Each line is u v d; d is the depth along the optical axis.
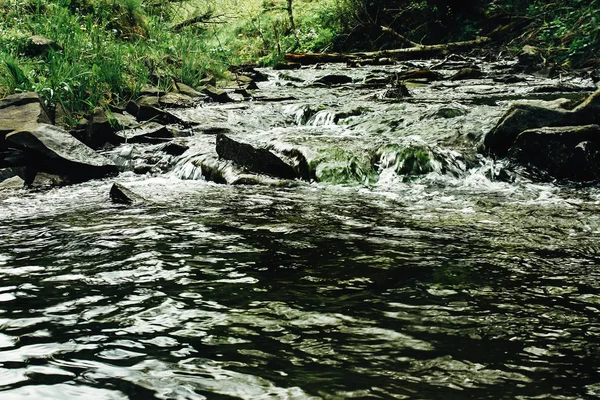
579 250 3.01
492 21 18.22
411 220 3.65
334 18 20.48
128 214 3.88
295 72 14.13
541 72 12.89
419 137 6.16
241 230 3.42
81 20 11.95
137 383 1.73
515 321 2.16
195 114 7.96
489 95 9.58
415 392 1.68
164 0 17.83
